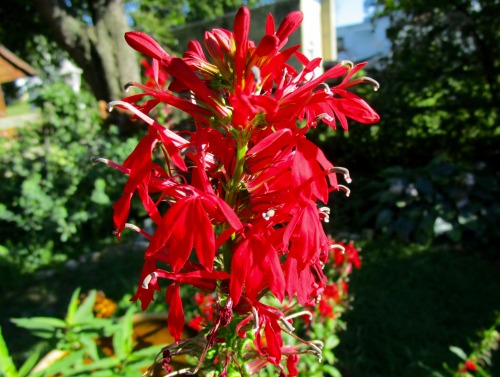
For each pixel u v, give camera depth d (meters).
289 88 0.91
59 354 1.74
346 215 5.68
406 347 2.76
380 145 6.19
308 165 0.80
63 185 5.25
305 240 0.80
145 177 0.80
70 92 6.11
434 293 3.62
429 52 5.76
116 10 7.05
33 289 4.22
